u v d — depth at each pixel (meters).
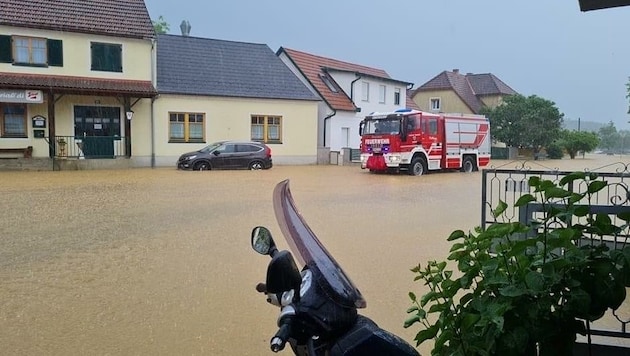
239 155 26.17
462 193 16.77
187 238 9.37
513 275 2.26
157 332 4.96
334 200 14.83
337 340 2.04
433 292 2.42
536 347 2.20
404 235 9.65
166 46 30.89
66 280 6.71
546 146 45.22
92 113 26.16
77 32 25.31
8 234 9.66
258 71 32.06
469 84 56.09
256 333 4.95
